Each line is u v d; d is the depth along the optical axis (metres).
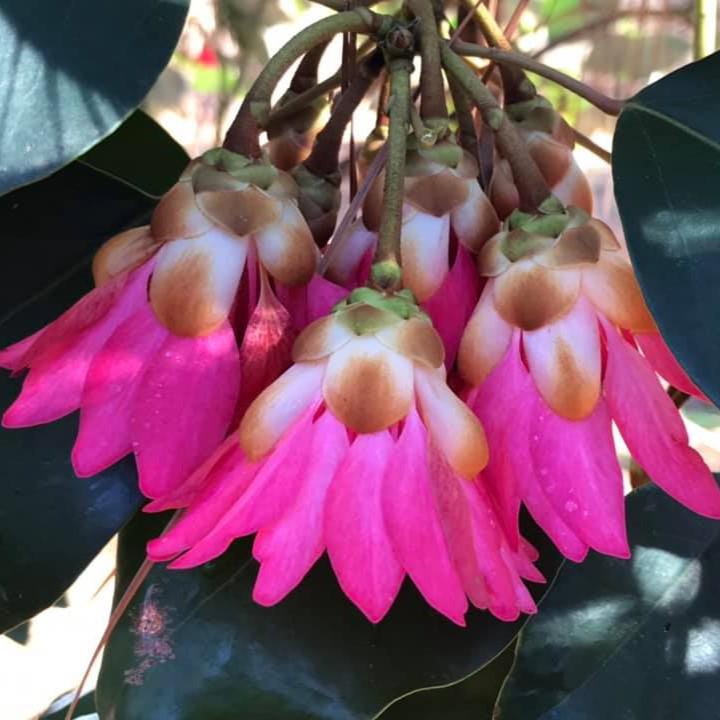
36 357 0.12
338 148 0.14
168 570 0.15
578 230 0.12
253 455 0.11
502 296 0.12
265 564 0.11
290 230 0.12
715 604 0.16
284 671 0.15
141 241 0.12
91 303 0.12
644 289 0.11
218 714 0.15
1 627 0.14
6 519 0.15
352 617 0.15
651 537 0.16
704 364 0.11
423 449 0.11
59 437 0.15
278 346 0.12
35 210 0.16
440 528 0.11
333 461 0.11
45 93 0.12
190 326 0.11
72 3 0.12
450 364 0.13
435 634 0.15
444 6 0.18
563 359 0.11
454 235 0.13
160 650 0.15
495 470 0.12
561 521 0.11
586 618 0.16
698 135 0.12
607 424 0.12
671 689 0.15
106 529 0.15
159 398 0.11
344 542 0.10
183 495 0.11
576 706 0.15
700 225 0.12
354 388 0.11
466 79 0.12
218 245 0.12
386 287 0.11
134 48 0.12
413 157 0.13
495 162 0.14
